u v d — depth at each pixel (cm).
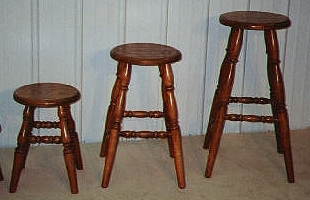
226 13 245
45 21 247
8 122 257
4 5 241
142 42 261
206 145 264
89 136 268
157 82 268
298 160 255
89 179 230
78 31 252
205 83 275
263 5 272
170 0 258
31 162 244
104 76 261
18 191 218
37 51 251
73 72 257
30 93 214
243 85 280
